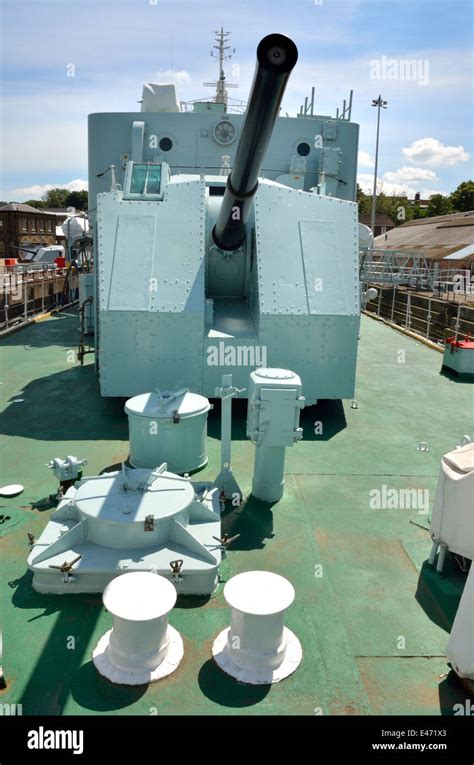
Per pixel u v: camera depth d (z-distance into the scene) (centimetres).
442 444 602
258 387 423
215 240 649
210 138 1004
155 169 670
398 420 675
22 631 312
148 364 616
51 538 360
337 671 292
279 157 1036
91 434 599
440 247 2992
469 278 2405
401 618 332
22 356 967
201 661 296
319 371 634
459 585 362
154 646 285
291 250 635
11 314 1413
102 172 1026
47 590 342
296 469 530
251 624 284
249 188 507
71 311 1581
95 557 345
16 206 3809
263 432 432
